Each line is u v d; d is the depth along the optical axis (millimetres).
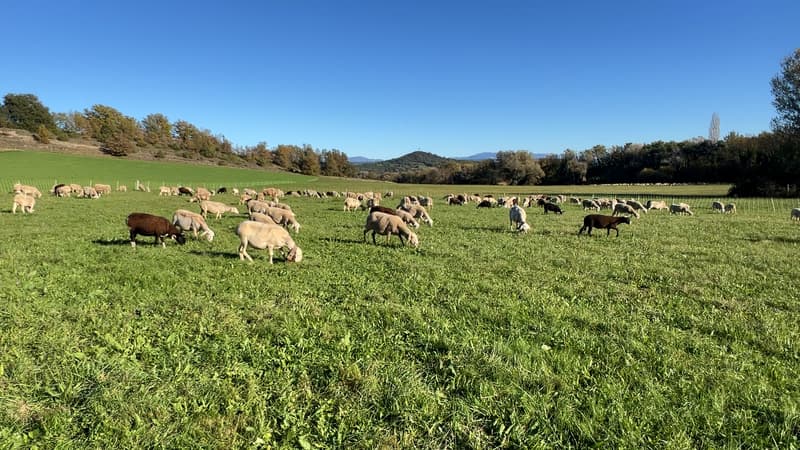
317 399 5191
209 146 149375
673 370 5910
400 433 4555
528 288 10203
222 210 26766
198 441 4418
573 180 130000
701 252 15430
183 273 11328
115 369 5711
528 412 4902
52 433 4445
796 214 28047
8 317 7566
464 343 6676
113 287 9688
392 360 6234
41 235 17953
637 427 4633
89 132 132250
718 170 97375
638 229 22578
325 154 177000
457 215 31359
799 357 6398
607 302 9234
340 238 18438
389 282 10766
